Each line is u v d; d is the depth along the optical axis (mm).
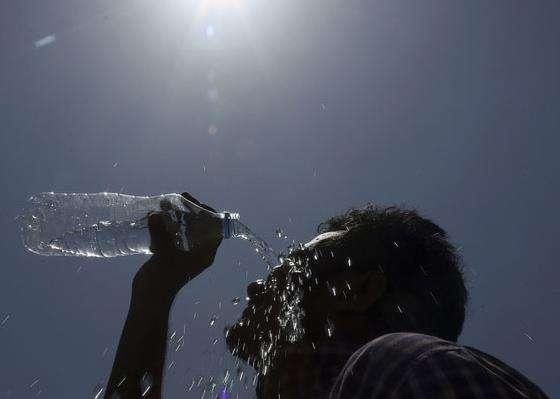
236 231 1453
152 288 1355
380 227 1104
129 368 1293
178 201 1425
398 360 813
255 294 1184
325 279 1087
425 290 1069
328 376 1042
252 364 1187
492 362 910
